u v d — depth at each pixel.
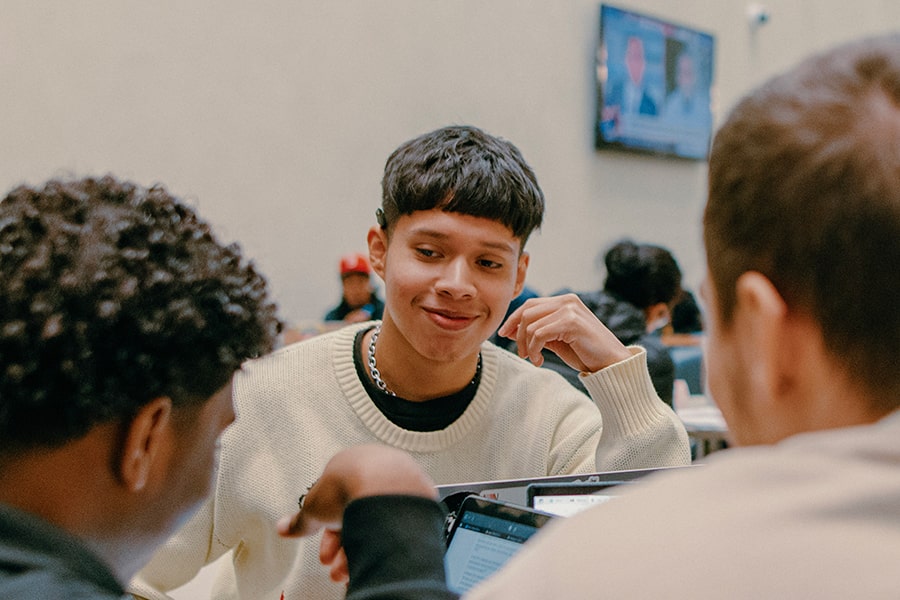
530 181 0.94
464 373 1.01
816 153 0.35
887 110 0.35
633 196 5.46
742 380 0.41
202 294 0.47
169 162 3.73
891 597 0.30
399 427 1.00
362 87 4.29
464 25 4.63
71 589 0.41
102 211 0.48
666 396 1.87
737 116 0.40
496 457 1.03
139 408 0.45
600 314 1.95
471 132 0.96
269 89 3.99
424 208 0.91
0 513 0.42
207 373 0.48
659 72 5.40
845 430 0.36
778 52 6.16
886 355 0.35
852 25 6.60
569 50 5.08
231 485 0.99
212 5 3.81
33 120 3.39
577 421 1.07
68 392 0.43
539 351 1.00
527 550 0.39
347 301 3.96
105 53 3.54
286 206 4.07
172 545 0.99
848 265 0.35
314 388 1.02
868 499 0.32
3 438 0.43
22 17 3.35
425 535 0.46
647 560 0.34
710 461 0.39
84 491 0.45
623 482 0.72
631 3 5.30
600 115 5.14
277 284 4.05
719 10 5.79
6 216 0.47
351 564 0.46
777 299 0.37
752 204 0.38
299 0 4.06
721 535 0.33
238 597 1.06
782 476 0.35
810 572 0.31
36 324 0.42
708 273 0.42
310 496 0.54
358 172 4.30
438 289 0.90
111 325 0.43
